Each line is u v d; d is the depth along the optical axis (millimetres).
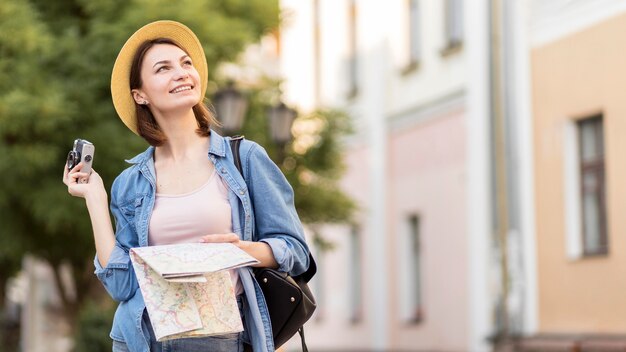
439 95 20125
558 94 16562
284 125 14430
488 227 18297
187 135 3932
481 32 18594
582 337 15680
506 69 17891
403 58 21562
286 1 26531
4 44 14742
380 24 22531
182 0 15258
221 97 13523
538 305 16922
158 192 3881
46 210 15016
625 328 15016
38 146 14602
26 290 28719
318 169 18016
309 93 25578
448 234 19766
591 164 16031
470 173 18938
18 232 16438
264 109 17141
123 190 3924
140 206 3873
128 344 3760
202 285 3621
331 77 24609
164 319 3529
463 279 19125
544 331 16719
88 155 3980
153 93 3887
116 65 3961
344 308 23875
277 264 3812
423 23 20797
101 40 15109
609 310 15352
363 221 23141
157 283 3566
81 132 15023
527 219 17250
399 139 21734
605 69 15594
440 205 20078
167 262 3490
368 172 22953
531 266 17109
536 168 17062
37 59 14977
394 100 21938
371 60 22859
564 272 16312
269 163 3928
